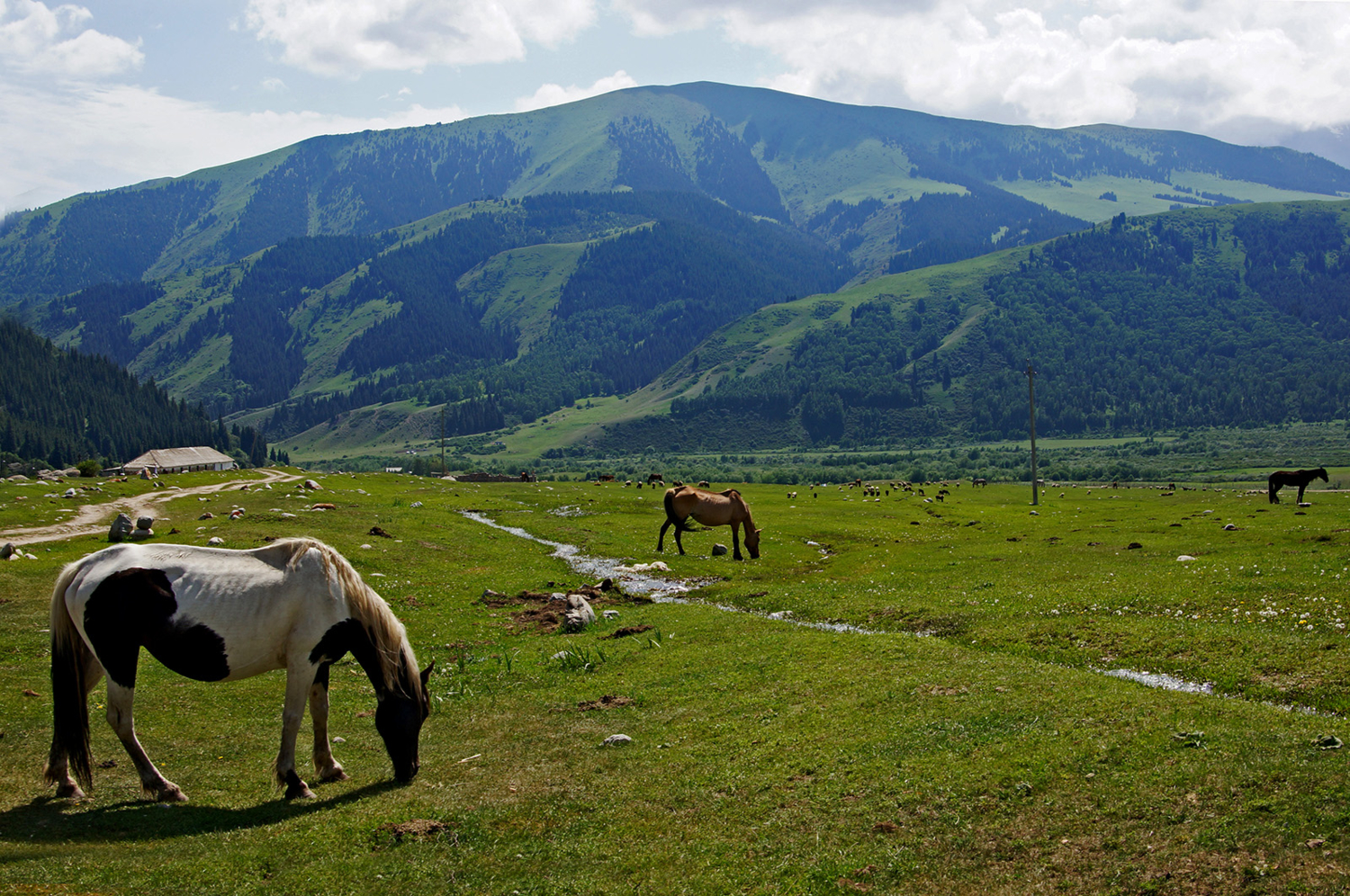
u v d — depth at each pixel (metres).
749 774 14.80
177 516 55.12
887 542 52.69
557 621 31.25
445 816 13.44
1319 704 17.28
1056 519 65.00
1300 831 10.72
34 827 12.64
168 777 15.78
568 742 17.88
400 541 48.56
